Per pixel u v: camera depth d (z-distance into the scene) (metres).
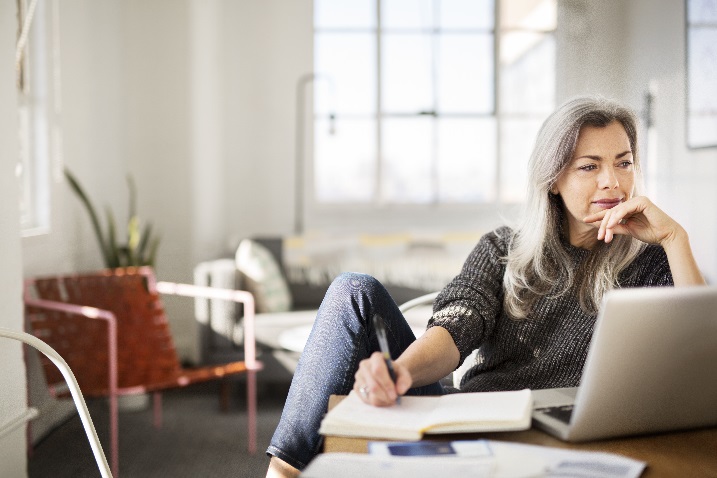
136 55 4.84
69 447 3.18
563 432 1.04
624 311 0.96
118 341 3.26
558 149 1.47
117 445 3.19
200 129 4.95
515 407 1.10
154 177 4.88
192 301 4.87
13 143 2.41
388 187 5.54
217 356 3.95
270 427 3.45
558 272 1.52
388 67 5.50
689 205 3.08
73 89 3.99
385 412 1.10
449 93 5.52
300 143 5.41
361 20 5.47
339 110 5.50
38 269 3.43
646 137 3.31
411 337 1.52
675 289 0.98
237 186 5.44
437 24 5.49
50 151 3.61
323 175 5.53
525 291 1.53
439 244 4.85
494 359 1.58
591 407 1.01
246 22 5.39
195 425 3.49
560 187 1.49
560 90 4.60
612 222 1.39
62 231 3.78
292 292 4.72
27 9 3.26
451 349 1.45
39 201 3.57
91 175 4.25
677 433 1.10
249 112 5.42
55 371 3.01
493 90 5.50
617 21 3.77
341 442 1.04
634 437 1.08
